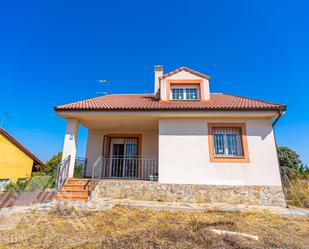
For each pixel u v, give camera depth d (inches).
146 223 192.5
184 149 324.2
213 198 297.9
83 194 295.4
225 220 205.9
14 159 525.3
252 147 315.3
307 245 145.8
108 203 269.4
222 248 136.3
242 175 305.3
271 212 245.0
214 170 310.7
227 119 331.3
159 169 318.0
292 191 358.0
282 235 167.5
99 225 182.5
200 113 318.7
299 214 235.0
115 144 453.1
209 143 323.6
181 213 234.2
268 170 303.9
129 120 368.8
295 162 780.6
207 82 410.6
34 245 138.4
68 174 320.8
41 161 619.8
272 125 322.7
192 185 306.8
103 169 422.3
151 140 438.6
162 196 303.6
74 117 347.3
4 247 134.5
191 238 152.6
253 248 137.6
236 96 447.5
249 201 292.4
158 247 135.7
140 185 311.7
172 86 419.5
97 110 328.8
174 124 337.1
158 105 353.4
